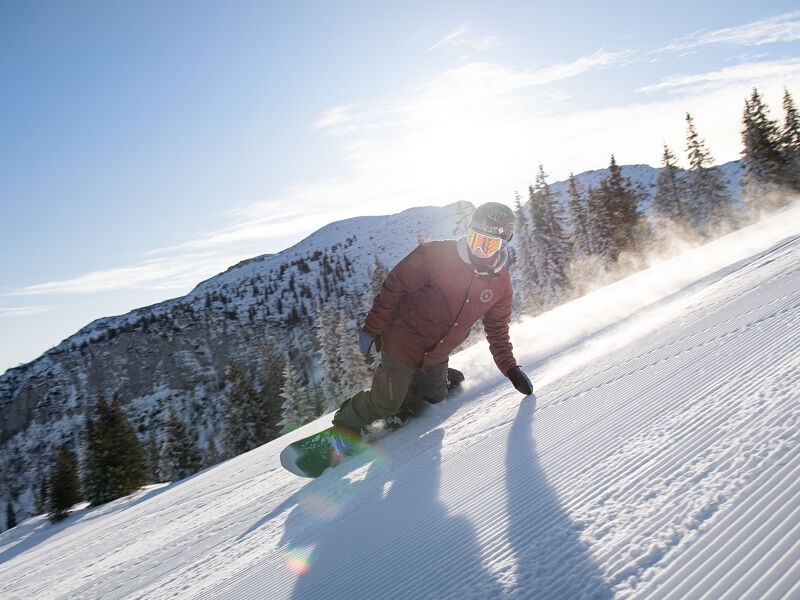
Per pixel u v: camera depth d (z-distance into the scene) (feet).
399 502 6.88
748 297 10.87
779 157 112.16
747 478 3.86
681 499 3.98
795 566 2.80
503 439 7.77
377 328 10.88
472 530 5.03
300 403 120.88
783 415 4.62
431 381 12.06
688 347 8.68
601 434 6.24
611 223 115.03
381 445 10.97
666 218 126.41
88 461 110.11
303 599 5.02
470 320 10.67
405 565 4.85
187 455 126.82
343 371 117.70
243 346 469.57
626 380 8.27
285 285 602.85
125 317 546.26
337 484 9.52
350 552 5.83
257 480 16.71
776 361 6.20
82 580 12.43
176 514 17.65
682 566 3.17
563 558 3.82
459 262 10.09
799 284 9.87
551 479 5.49
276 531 8.39
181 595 7.11
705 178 116.16
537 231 122.93
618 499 4.42
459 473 7.02
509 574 3.92
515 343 17.81
